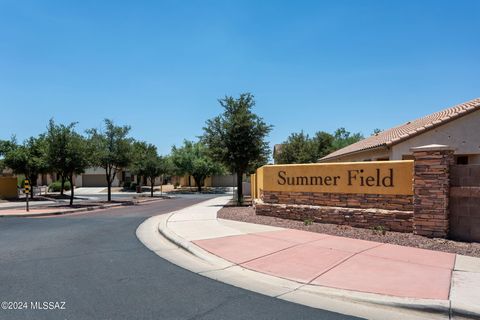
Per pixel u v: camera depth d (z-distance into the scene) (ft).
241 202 71.31
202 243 30.55
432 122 56.34
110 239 34.94
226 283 21.02
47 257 27.20
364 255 25.88
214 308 17.24
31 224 46.19
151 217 54.65
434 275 21.24
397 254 26.04
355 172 37.14
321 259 25.11
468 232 29.55
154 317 16.08
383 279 20.74
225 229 37.09
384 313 16.89
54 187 174.40
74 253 28.60
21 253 28.53
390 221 33.65
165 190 188.75
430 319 16.28
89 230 40.78
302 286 20.24
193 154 179.01
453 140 53.72
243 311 16.92
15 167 112.37
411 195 33.71
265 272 22.72
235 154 69.41
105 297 18.58
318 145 171.32
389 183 34.94
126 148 95.14
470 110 52.03
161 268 24.20
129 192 176.04
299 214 40.70
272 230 36.04
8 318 15.88
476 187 29.35
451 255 25.63
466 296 17.83
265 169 45.96
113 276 22.29
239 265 24.34
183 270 23.72
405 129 70.18
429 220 30.78
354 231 33.96
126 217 55.06
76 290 19.62
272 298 18.66
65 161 76.69
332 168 38.96
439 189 30.27
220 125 71.00
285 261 24.88
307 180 41.19
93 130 94.02
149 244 32.42
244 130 69.46
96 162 85.30
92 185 212.64
